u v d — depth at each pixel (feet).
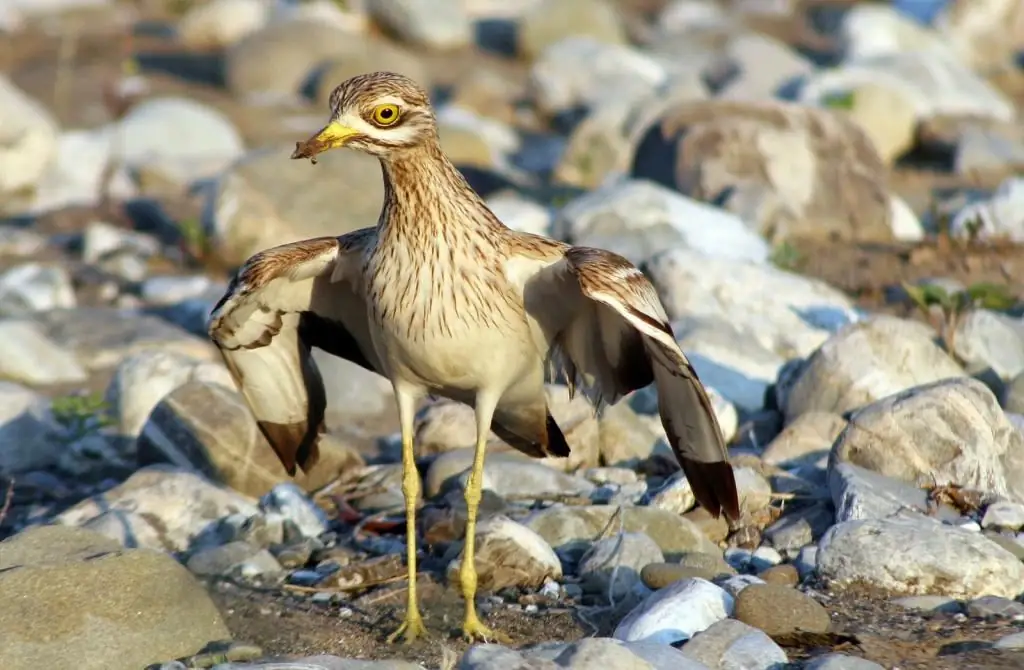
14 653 25.76
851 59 104.68
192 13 122.01
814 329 46.24
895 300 52.95
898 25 116.16
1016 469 34.19
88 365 51.06
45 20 127.13
